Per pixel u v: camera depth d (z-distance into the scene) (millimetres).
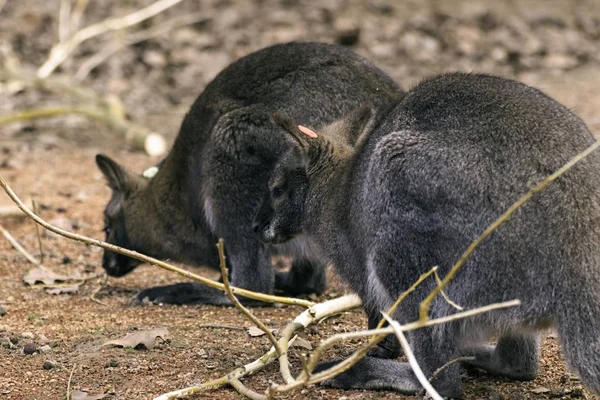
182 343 11258
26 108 24703
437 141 9000
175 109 24781
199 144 13484
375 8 31297
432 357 9141
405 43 28859
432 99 9484
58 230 10281
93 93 23859
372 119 10984
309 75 12875
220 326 11922
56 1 30500
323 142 10641
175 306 13211
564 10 32625
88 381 10086
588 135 9328
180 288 13336
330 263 10867
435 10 31594
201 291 13305
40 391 9836
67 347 11164
